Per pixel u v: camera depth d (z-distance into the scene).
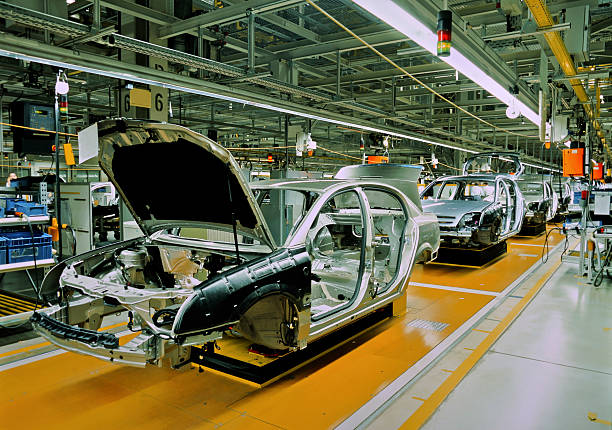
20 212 5.33
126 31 7.50
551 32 5.75
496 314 5.39
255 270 3.13
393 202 5.98
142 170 3.31
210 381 3.60
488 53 6.36
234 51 10.66
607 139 19.73
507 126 16.52
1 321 4.46
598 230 7.26
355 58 10.49
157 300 3.66
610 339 4.48
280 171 10.34
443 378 3.60
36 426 2.91
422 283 7.23
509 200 10.57
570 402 3.19
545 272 8.02
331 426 2.89
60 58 5.35
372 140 16.69
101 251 3.97
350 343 4.45
